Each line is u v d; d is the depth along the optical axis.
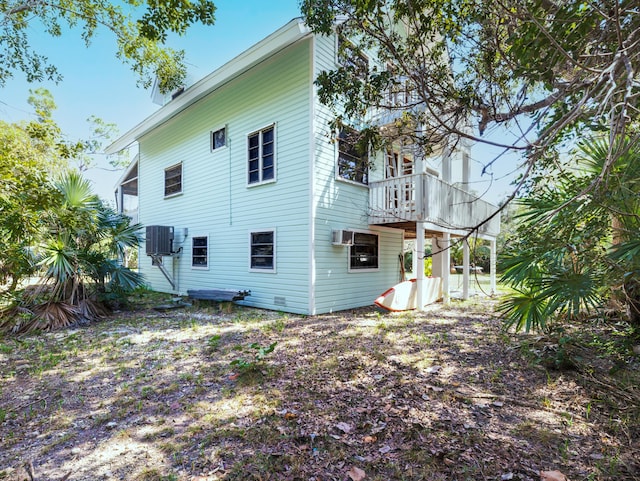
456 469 2.13
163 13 5.05
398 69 4.08
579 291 2.72
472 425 2.66
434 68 4.15
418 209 7.86
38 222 4.98
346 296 8.43
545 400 3.07
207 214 10.41
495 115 3.58
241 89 9.30
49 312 6.65
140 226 9.26
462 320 6.83
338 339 5.32
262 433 2.60
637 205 2.62
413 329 6.01
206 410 3.00
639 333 3.95
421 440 2.46
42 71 7.08
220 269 9.90
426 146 4.49
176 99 10.59
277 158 8.32
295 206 7.87
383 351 4.66
